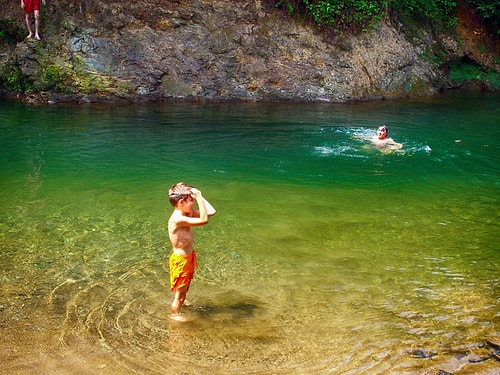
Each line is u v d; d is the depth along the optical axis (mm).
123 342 4734
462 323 5117
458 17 23016
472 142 12867
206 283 5832
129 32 17547
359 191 9148
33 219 7438
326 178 9828
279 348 4699
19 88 16578
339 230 7391
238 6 18859
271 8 19219
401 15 21422
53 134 12422
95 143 11727
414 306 5422
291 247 6793
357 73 18906
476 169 10695
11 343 4648
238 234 7145
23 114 14477
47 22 16984
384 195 8977
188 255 5145
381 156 11367
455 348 4699
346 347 4723
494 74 22328
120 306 5312
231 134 12922
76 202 8164
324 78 18438
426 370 4387
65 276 5867
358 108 17016
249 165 10484
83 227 7207
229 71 17969
